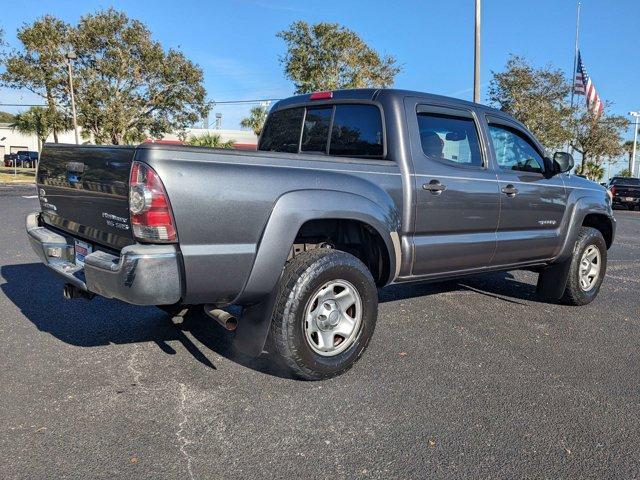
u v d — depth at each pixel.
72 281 3.75
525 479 2.76
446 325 5.26
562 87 25.66
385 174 4.11
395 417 3.36
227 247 3.30
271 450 2.95
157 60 35.03
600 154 37.34
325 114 4.91
